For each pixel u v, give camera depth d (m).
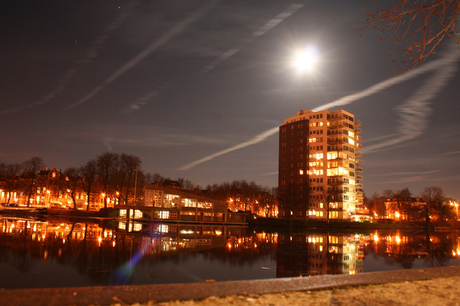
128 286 8.98
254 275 20.30
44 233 39.03
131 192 101.31
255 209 151.00
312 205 128.25
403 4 10.47
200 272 20.77
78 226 53.78
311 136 134.00
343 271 22.69
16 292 7.90
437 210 130.00
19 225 50.06
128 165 100.38
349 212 127.19
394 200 136.50
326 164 129.00
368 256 31.36
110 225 59.72
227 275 20.12
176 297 8.34
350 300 8.66
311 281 10.42
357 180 139.00
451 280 11.28
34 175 109.12
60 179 126.31
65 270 19.58
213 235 50.09
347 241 48.41
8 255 23.50
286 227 97.75
